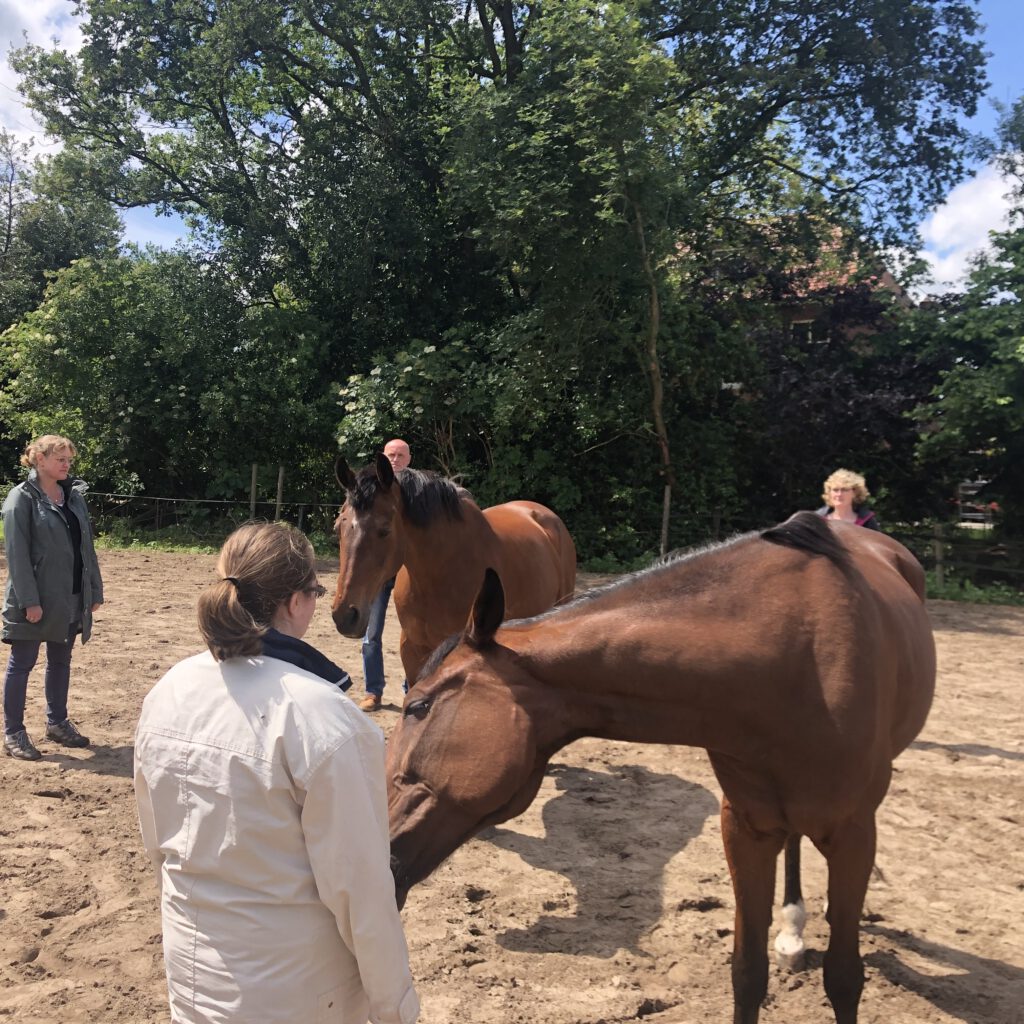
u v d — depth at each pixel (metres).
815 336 16.59
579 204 12.63
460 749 1.88
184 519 16.47
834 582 2.19
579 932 3.15
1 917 3.07
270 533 1.59
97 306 15.96
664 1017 2.66
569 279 13.23
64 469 4.61
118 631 7.88
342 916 1.41
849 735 2.07
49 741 4.91
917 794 4.66
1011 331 13.64
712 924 3.24
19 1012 2.54
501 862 3.73
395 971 1.44
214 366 16.09
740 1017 2.27
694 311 14.34
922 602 3.23
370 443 14.27
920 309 15.48
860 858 2.17
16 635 4.56
